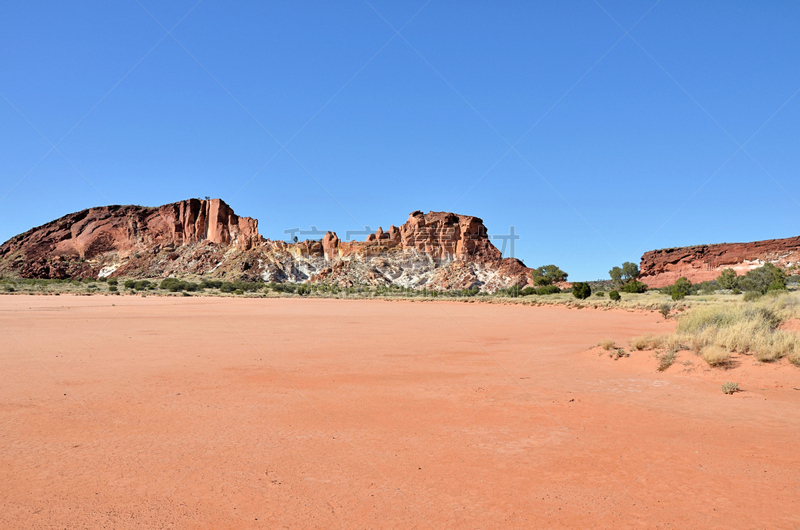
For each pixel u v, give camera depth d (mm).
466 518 4559
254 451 6477
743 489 5172
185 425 7723
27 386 10734
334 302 75688
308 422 7895
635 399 9383
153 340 20234
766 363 11273
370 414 8406
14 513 4668
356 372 12648
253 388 10586
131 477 5570
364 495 5078
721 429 7344
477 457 6219
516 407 8859
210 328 26406
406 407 8891
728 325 16141
